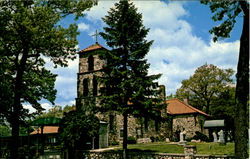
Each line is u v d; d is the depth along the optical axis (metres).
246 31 13.63
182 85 54.00
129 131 34.41
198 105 54.19
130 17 24.34
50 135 36.19
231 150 22.31
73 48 22.69
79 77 33.69
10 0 18.95
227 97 47.22
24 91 21.88
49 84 25.66
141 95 21.73
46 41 19.17
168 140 37.00
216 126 36.81
